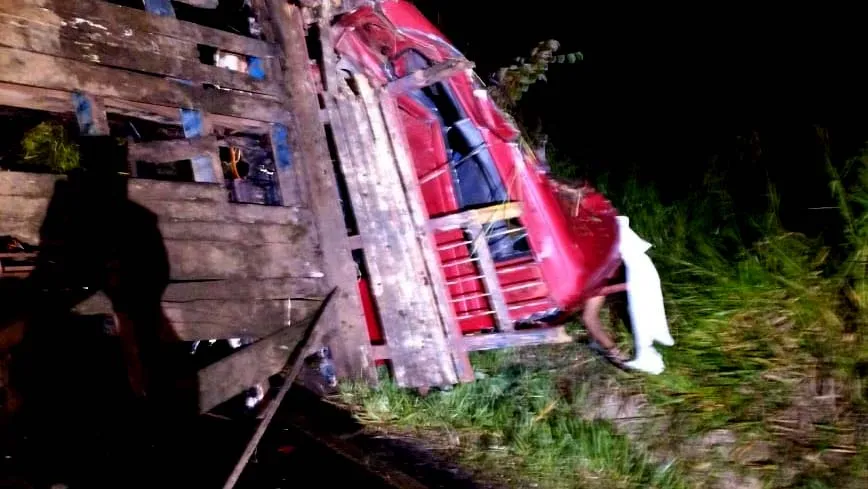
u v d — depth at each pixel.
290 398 5.05
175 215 4.23
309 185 5.04
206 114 4.56
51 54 3.86
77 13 4.00
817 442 3.99
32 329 3.59
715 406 4.41
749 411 4.31
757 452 4.04
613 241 4.97
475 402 4.83
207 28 4.66
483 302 5.11
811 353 4.52
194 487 3.79
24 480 3.29
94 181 3.89
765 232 5.30
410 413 4.77
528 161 5.07
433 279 5.02
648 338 4.78
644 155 7.72
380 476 3.97
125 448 3.80
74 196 3.81
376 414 4.79
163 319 4.05
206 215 4.38
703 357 4.77
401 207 5.06
